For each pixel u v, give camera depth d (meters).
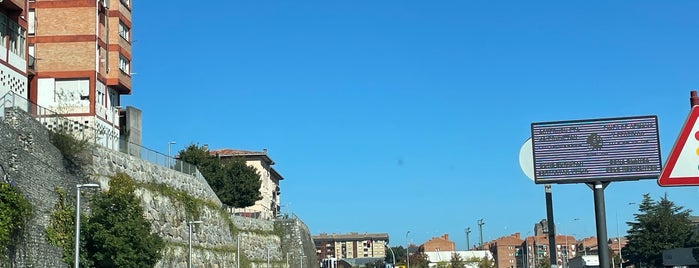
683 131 7.16
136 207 39.50
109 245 35.47
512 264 189.25
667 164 7.17
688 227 97.69
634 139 10.88
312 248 96.75
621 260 89.31
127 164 45.53
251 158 118.75
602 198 10.98
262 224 79.25
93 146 40.62
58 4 53.53
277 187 138.00
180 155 88.00
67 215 34.72
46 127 34.75
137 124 62.00
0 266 26.61
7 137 29.94
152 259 37.72
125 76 58.78
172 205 51.62
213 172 87.81
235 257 65.19
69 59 52.97
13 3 41.84
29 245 30.20
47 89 52.59
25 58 44.28
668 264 85.94
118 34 57.53
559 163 11.12
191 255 48.75
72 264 33.97
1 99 32.66
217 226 61.19
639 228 99.88
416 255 151.12
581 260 59.41
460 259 145.00
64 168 36.16
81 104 52.56
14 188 28.88
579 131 11.11
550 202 18.30
